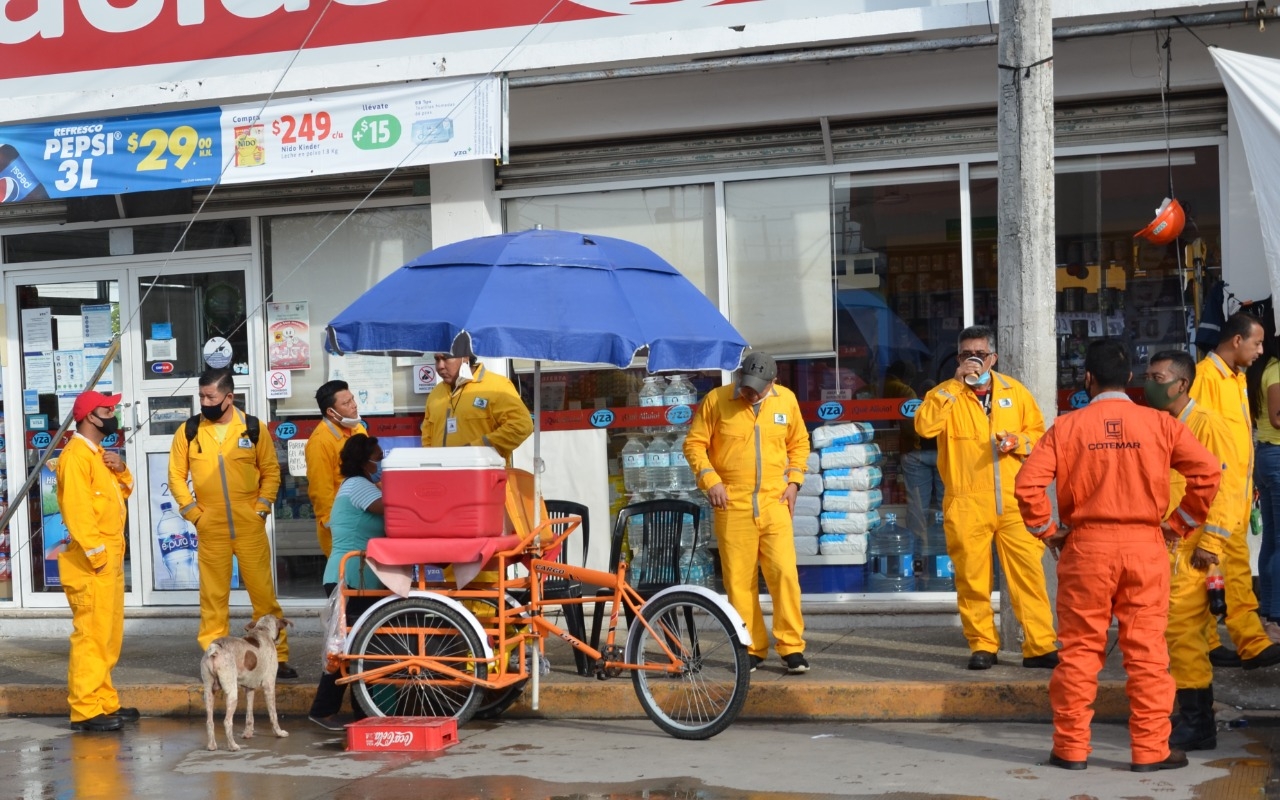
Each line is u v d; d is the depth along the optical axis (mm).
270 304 10539
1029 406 7863
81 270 10852
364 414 10336
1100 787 5867
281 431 10477
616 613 7434
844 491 9602
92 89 10172
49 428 10953
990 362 7926
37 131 9945
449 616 7262
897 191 9469
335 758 6938
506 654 7289
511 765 6664
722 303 9734
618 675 7992
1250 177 8352
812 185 9594
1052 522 6172
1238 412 7551
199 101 9922
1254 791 5742
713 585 9742
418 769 6645
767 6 9195
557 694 7793
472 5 9562
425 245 10281
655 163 9828
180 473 8766
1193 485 6000
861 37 8859
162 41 10062
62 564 7809
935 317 9422
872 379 9539
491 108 9281
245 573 8758
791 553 8039
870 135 9453
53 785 6582
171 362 10727
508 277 7039
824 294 9594
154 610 10562
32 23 10273
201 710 8297
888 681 7535
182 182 9711
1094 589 6051
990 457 7809
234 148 9641
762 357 8039
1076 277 9195
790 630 7953
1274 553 7812
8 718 8477
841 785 6074
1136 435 5977
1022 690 7281
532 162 9984
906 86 9195
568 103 9695
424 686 7375
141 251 10758
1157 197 9039
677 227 9828
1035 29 7883
